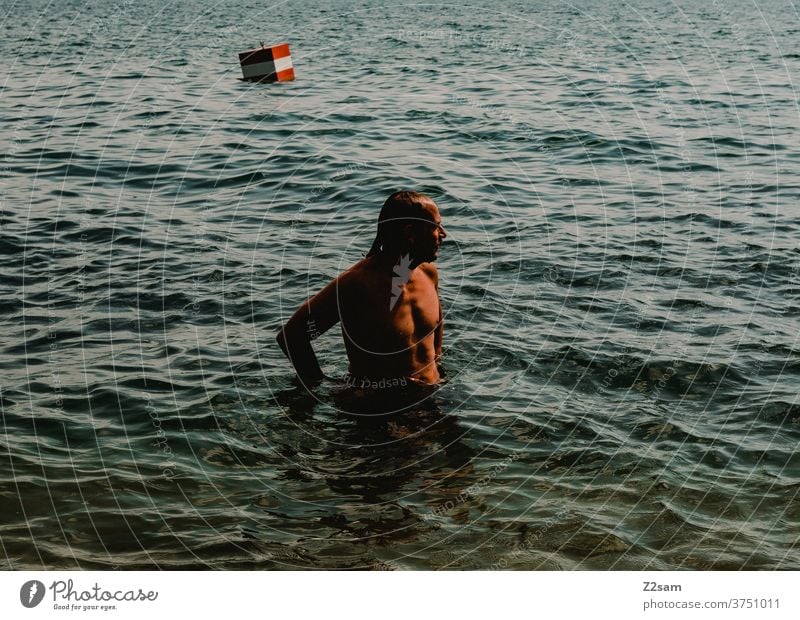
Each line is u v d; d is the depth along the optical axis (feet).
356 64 53.62
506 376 14.05
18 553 9.93
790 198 25.20
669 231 22.11
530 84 46.01
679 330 15.92
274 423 12.64
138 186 26.84
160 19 85.87
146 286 18.28
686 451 11.93
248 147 31.94
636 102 41.11
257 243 21.20
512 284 18.28
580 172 28.43
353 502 10.84
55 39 68.80
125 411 12.98
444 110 38.29
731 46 64.28
